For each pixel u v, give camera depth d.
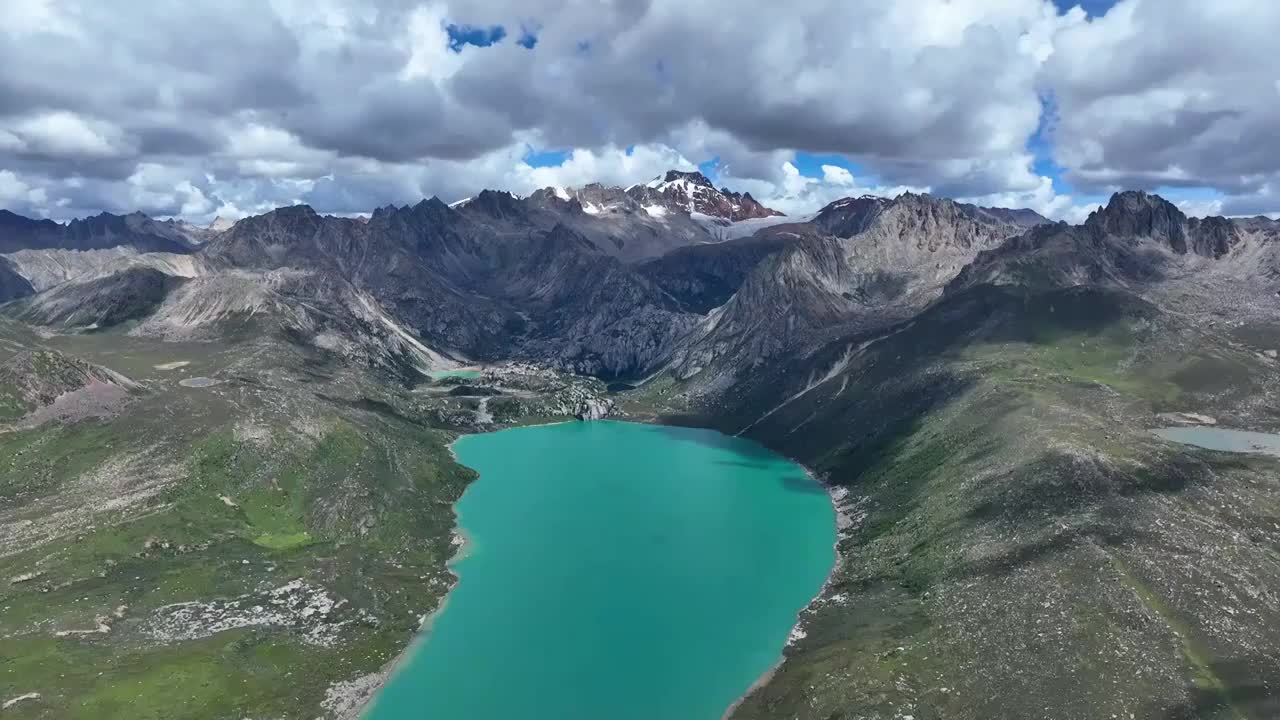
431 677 173.75
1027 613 168.62
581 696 165.62
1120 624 158.62
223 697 160.25
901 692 153.62
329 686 169.62
